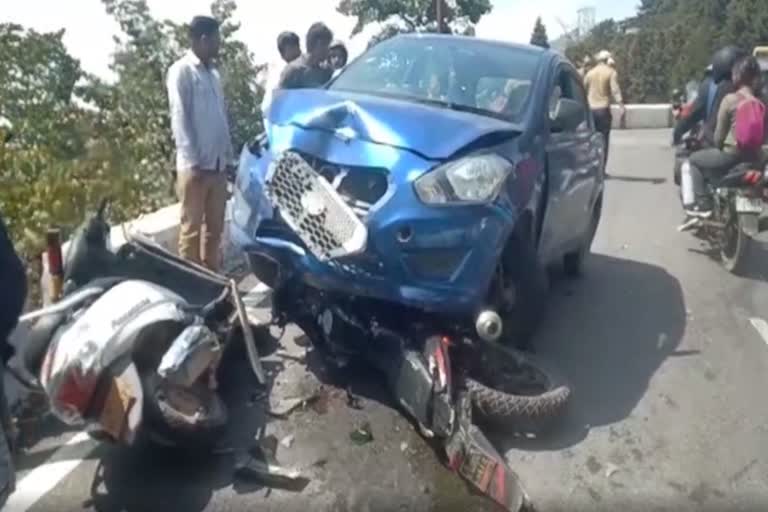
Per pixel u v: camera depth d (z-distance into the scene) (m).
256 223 5.85
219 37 7.31
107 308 4.73
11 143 9.04
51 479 4.80
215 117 7.33
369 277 5.50
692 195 9.92
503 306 6.23
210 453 5.07
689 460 5.34
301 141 5.73
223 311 5.73
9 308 3.27
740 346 7.32
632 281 9.26
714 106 10.11
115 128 10.55
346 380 6.07
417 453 5.20
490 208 5.61
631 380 6.54
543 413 5.48
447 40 7.42
